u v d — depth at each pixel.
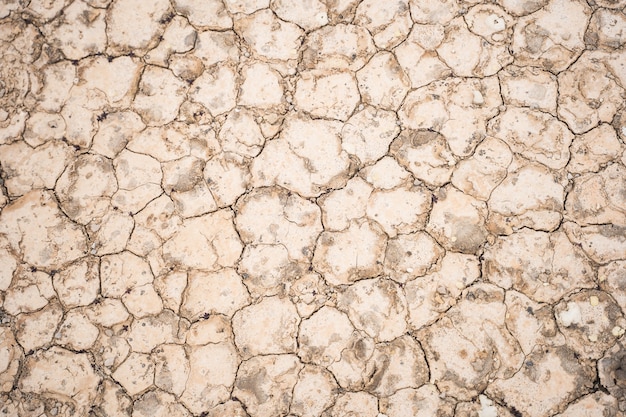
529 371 0.58
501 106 0.61
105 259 0.60
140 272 0.60
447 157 0.61
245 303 0.60
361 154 0.61
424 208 0.60
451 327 0.59
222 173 0.61
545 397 0.57
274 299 0.60
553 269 0.59
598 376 0.57
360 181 0.61
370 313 0.59
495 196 0.60
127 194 0.61
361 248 0.60
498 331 0.58
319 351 0.59
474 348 0.58
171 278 0.60
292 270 0.60
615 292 0.58
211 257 0.60
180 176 0.61
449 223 0.60
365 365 0.58
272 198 0.61
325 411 0.58
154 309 0.60
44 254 0.61
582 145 0.60
